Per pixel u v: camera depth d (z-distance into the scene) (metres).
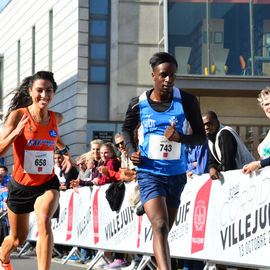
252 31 16.86
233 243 5.76
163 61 4.88
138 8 19.88
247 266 5.56
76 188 9.59
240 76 16.56
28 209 5.79
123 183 7.96
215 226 6.07
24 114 5.65
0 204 12.92
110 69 19.69
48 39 22.86
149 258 7.38
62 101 20.92
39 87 5.60
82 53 19.64
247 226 5.55
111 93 19.64
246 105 17.23
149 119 5.00
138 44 19.84
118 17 19.83
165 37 16.97
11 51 27.73
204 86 16.58
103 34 19.81
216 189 6.08
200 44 16.91
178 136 4.78
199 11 17.00
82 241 9.30
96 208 8.80
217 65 16.83
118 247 8.07
